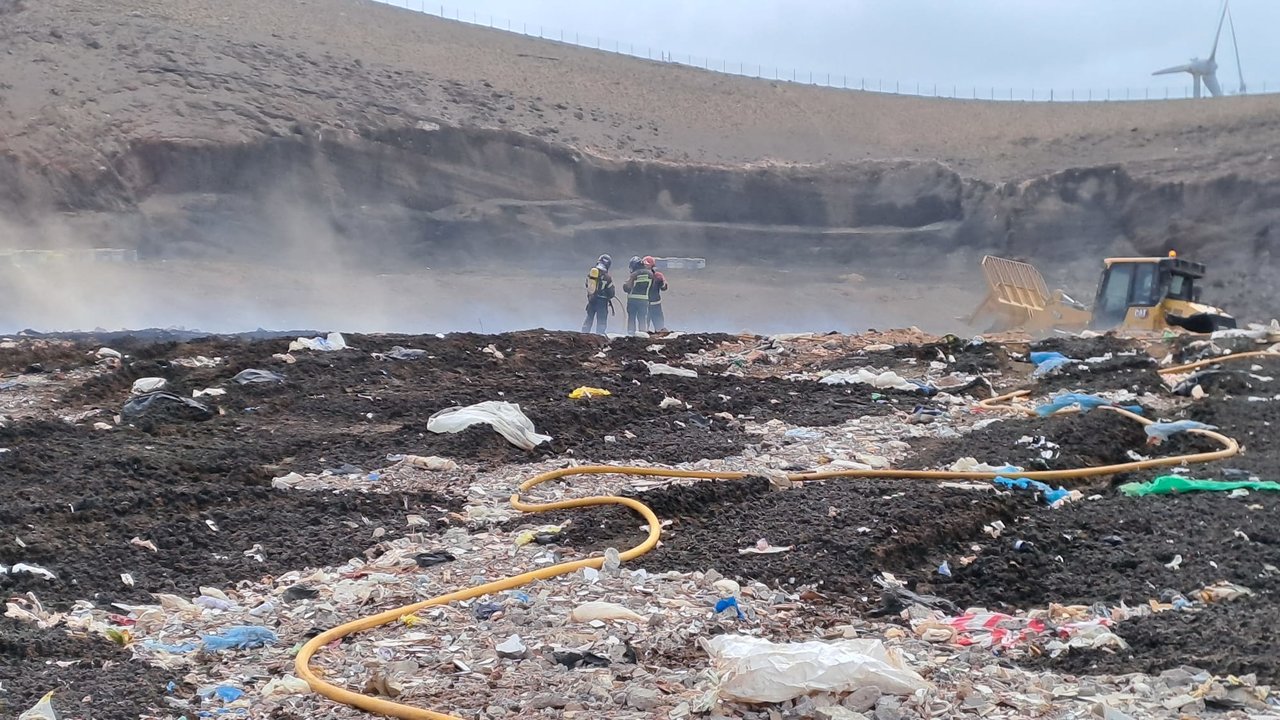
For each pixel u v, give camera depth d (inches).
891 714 196.4
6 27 2522.1
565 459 426.6
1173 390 551.2
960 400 557.9
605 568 287.0
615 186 2519.7
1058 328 904.9
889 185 2618.1
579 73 3472.0
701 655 231.6
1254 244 2326.5
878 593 277.3
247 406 498.3
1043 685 217.3
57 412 481.7
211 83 2427.4
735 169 2608.3
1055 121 3412.9
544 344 687.1
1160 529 327.6
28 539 300.8
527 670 223.6
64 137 2082.9
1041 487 380.5
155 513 340.5
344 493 365.7
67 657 233.0
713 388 579.5
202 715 207.0
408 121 2461.9
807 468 417.4
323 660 231.8
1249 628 243.6
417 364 603.2
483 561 300.7
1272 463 405.7
